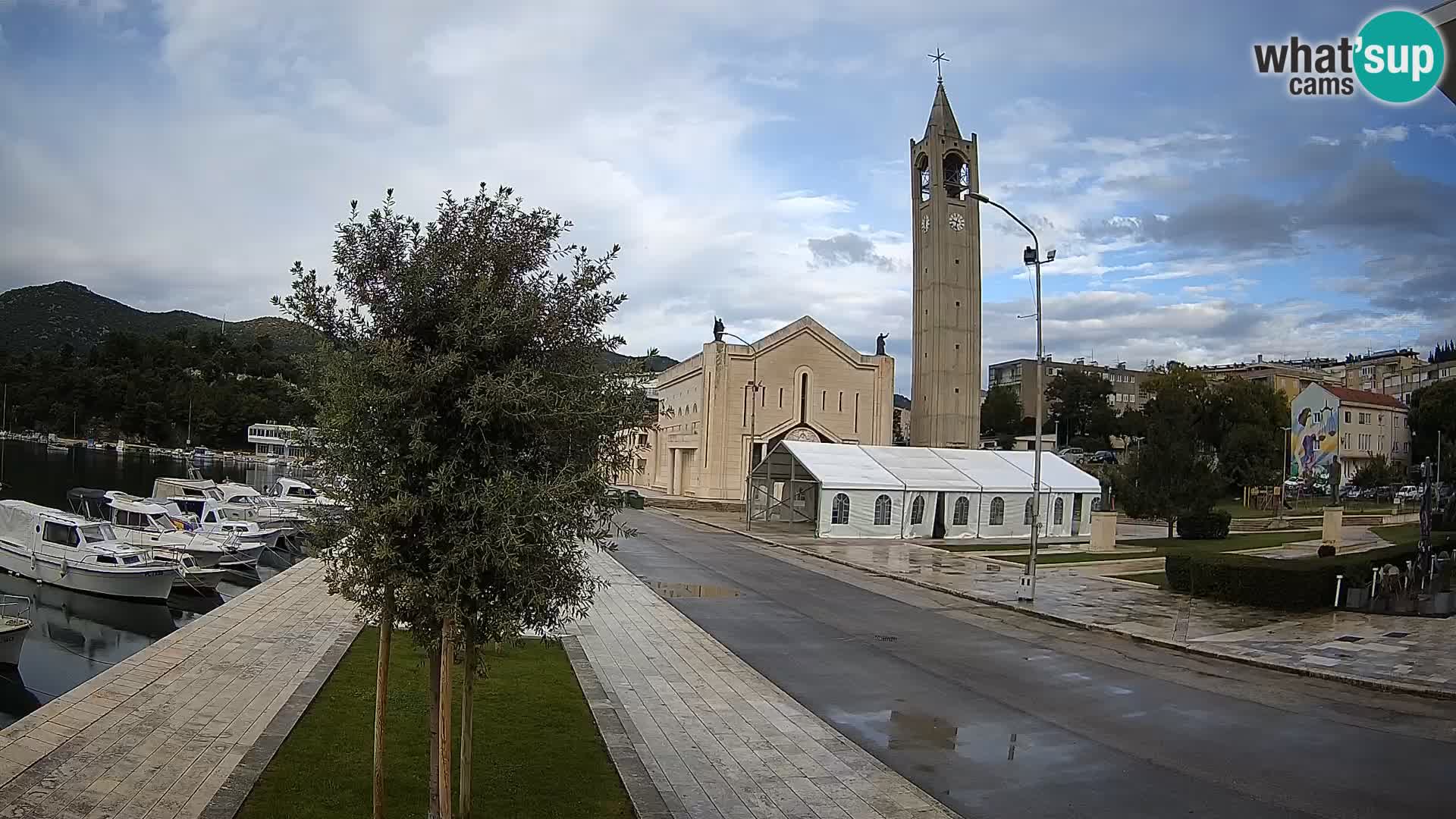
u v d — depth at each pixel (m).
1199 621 19.25
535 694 12.11
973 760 10.11
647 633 17.08
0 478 64.19
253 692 11.56
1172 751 10.51
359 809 7.71
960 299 64.19
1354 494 70.56
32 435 116.56
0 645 17.08
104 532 27.00
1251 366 118.06
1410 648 16.28
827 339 61.09
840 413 61.19
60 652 19.61
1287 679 14.45
